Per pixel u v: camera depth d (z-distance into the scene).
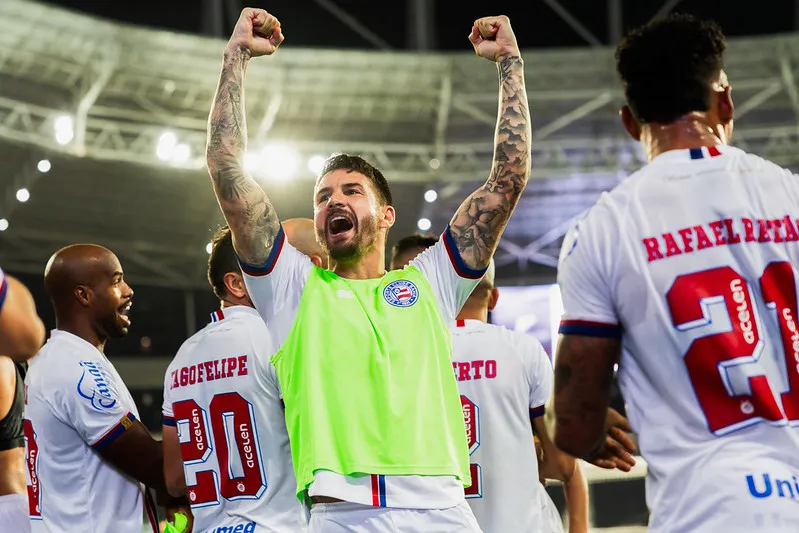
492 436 3.22
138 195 17.53
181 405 3.29
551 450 3.37
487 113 16.88
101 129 16.03
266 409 3.20
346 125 17.22
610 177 17.28
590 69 15.80
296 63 15.55
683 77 2.18
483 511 3.20
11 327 2.26
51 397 3.46
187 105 16.02
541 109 16.78
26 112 14.28
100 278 3.64
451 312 2.75
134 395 18.89
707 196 2.11
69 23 13.65
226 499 3.19
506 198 2.74
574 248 2.17
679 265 2.08
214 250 3.45
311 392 2.49
